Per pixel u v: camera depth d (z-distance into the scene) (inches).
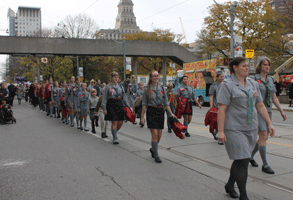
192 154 236.5
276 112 601.9
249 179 174.6
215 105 275.0
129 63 1194.6
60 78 2000.5
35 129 413.4
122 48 1344.7
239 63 135.3
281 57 1268.5
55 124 476.7
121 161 221.0
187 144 277.0
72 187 163.0
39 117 593.3
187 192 154.0
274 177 174.6
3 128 425.4
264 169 185.3
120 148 270.7
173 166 205.9
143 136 332.8
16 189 160.9
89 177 181.0
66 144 293.4
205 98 806.5
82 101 395.5
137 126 422.9
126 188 160.6
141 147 274.8
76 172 192.4
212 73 761.0
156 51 1384.1
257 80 189.5
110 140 315.3
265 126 181.8
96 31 1793.8
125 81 445.1
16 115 633.6
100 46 1316.4
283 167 195.2
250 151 135.9
